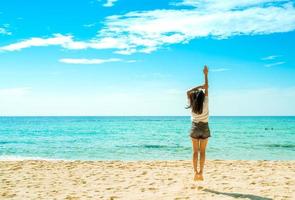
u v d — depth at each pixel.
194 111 6.40
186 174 8.80
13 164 11.16
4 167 10.35
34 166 10.61
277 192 6.22
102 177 8.37
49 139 34.91
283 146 25.36
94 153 20.55
